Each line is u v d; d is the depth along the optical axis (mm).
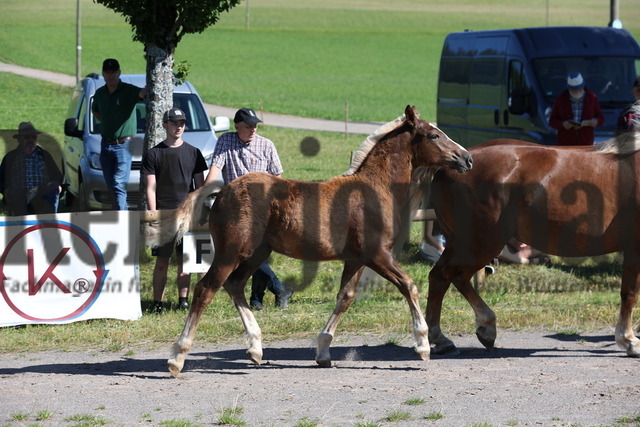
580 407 8742
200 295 10094
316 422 8266
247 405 8891
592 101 17469
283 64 89312
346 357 11109
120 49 87375
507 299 14453
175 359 10047
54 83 64750
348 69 87500
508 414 8516
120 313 13047
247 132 12562
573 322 12977
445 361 10914
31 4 120750
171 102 17359
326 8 138375
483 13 135750
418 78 82062
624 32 22078
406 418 8383
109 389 9570
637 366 10477
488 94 22406
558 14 134000
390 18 130125
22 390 9523
